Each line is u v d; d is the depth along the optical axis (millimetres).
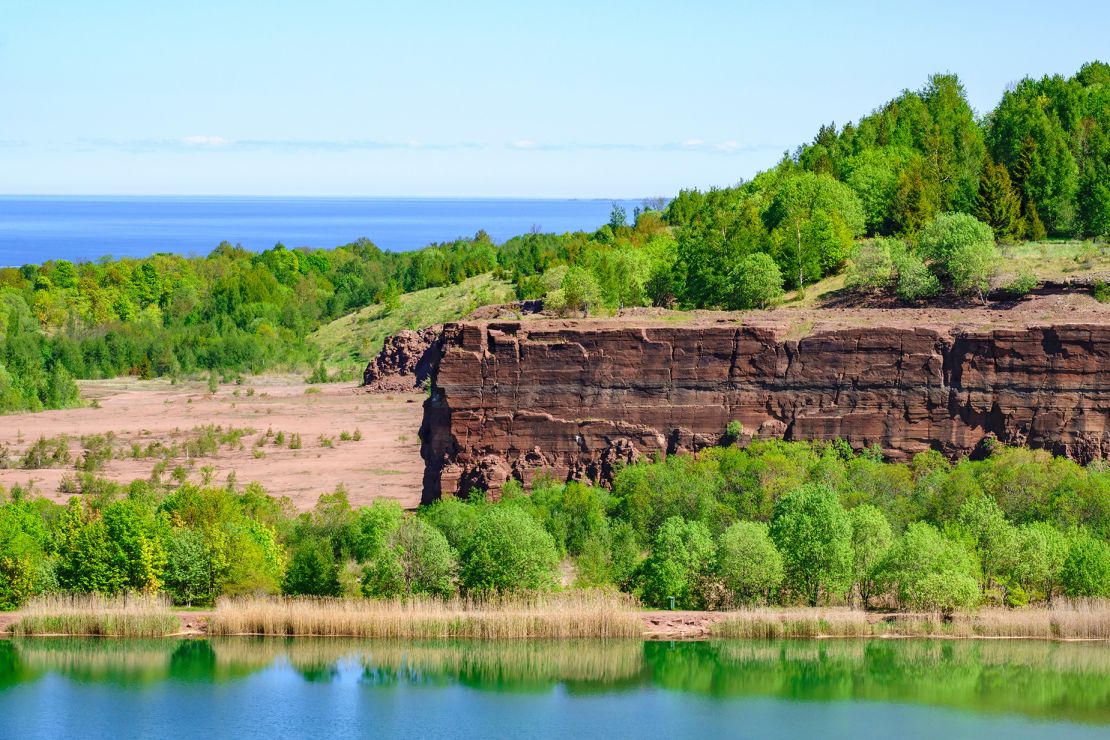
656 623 91562
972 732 77062
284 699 80875
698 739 76062
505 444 120188
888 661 87625
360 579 98688
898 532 102500
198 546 96688
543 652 87938
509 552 93000
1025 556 95562
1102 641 91250
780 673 85875
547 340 120500
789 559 94688
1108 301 133000
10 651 87250
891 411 118938
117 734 75250
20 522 98438
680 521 98250
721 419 120000
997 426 117812
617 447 119438
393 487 136875
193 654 87312
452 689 83000
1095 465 113375
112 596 93688
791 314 127562
